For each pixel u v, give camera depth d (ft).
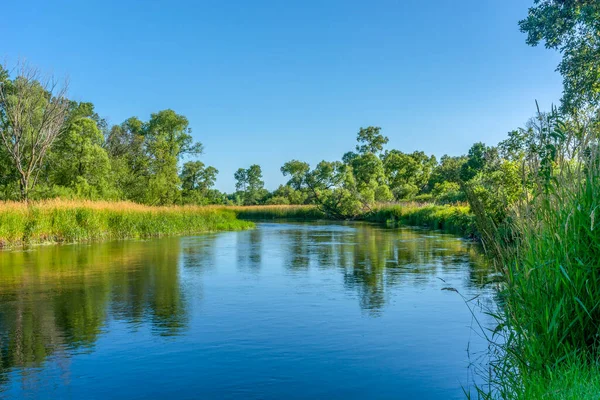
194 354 20.47
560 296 15.08
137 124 208.23
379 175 240.94
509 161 60.80
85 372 18.53
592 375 12.48
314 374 18.21
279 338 22.62
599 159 16.58
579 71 49.60
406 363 19.27
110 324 25.18
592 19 45.29
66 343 22.06
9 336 23.16
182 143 212.84
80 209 85.05
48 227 77.46
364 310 27.91
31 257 55.06
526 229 16.88
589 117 17.72
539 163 17.94
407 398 16.12
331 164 252.01
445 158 292.40
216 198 258.57
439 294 32.17
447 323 24.95
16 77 129.80
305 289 34.58
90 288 35.27
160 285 36.47
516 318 16.40
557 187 16.83
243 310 28.12
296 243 73.36
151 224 94.58
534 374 13.88
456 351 20.63
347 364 19.21
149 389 16.99
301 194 283.59
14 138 133.80
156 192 151.74
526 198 17.58
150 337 22.86
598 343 14.28
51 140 130.41
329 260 51.26
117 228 88.53
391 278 38.83
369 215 173.27
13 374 18.35
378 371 18.48
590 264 14.85
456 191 142.10
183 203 167.32
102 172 140.05
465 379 17.60
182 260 52.08
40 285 36.45
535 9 52.65
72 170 137.49
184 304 29.78
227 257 54.80
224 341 22.20
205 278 39.78
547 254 15.79
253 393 16.62
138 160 166.30
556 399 11.76
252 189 359.05
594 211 14.99
